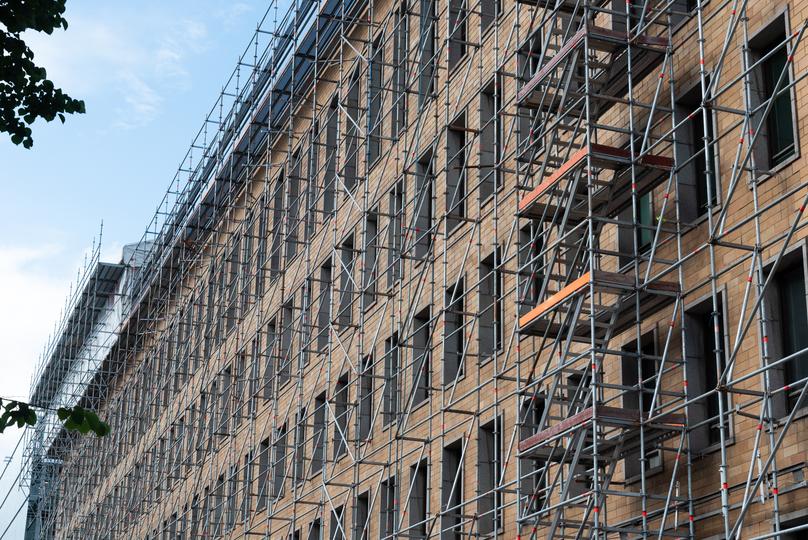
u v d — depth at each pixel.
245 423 53.16
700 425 22.47
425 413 35.50
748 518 21.28
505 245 32.44
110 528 74.81
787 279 22.17
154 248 72.94
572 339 25.52
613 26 28.05
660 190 25.83
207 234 63.22
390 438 37.56
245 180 56.59
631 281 23.58
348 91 43.19
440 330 35.12
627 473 25.14
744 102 23.06
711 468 22.66
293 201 50.91
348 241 44.47
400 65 40.72
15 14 14.45
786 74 22.75
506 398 30.44
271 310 51.84
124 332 77.19
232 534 51.25
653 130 26.00
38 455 91.38
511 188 32.50
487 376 32.25
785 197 20.50
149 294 69.94
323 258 46.28
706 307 23.75
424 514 35.75
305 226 47.09
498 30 34.53
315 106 46.16
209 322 58.59
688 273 24.22
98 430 12.82
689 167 25.12
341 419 42.41
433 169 36.69
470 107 35.69
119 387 81.12
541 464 29.67
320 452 44.09
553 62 26.52
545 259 30.11
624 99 26.28
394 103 39.97
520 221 31.72
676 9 25.98
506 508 30.55
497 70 31.09
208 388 59.75
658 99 25.27
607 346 24.98
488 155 34.50
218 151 57.31
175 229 65.56
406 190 39.12
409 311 34.56
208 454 57.75
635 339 25.75
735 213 23.11
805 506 20.19
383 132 42.69
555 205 27.33
